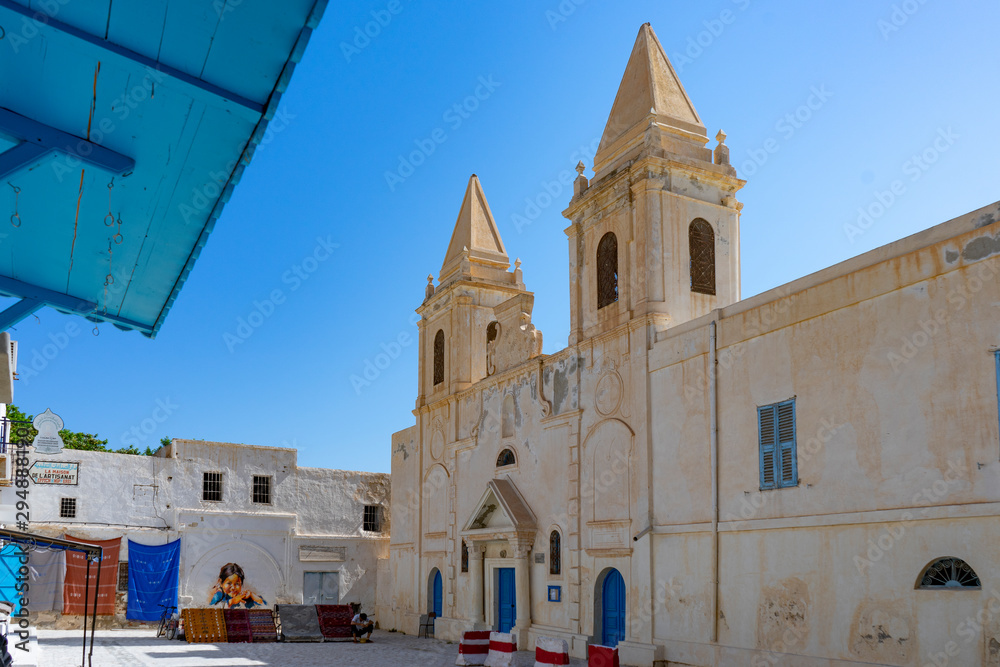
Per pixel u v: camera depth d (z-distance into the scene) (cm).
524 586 2323
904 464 1340
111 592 3130
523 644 2289
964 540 1237
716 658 1661
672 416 1884
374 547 3709
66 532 3098
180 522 3322
